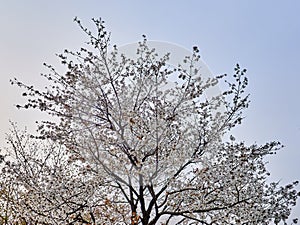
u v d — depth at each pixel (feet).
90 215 28.50
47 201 28.22
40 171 31.58
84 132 28.84
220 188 29.60
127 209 29.40
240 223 30.01
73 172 31.40
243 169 30.78
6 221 37.17
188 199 28.89
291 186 32.19
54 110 29.50
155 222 27.61
